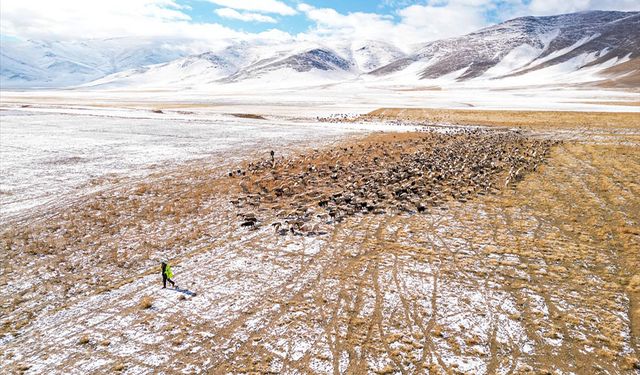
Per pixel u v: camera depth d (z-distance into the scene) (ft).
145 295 63.46
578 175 128.77
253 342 51.37
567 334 51.60
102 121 281.33
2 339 53.52
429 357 47.91
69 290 65.87
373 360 47.60
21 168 142.31
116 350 50.65
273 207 104.06
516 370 45.57
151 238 86.12
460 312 56.70
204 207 105.60
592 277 65.16
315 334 52.65
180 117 315.17
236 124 277.64
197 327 54.75
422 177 125.08
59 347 51.60
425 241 80.69
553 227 86.63
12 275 70.69
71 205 106.22
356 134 229.25
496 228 86.79
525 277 65.62
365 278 66.49
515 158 149.48
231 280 67.26
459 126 260.62
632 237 79.71
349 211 98.12
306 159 159.53
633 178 123.13
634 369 45.39
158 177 134.51
